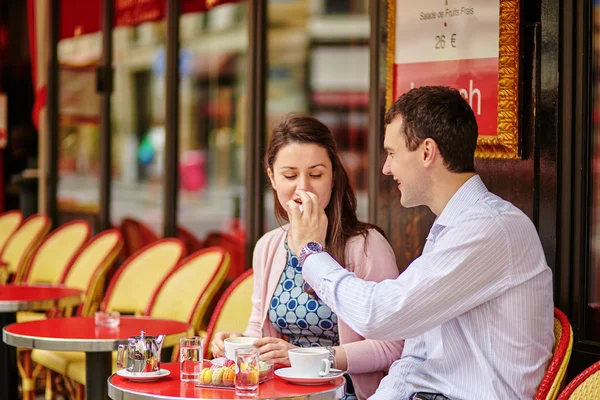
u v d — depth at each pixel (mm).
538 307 3055
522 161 4031
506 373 3025
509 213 3055
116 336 4320
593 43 3836
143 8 7539
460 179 3199
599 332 3859
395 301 3064
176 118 7039
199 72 6984
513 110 4012
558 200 3902
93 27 8195
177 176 7043
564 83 3891
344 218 3889
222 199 6746
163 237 7160
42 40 9031
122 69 7871
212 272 5164
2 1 10453
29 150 10523
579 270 3859
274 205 4004
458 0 4250
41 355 5711
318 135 3779
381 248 3822
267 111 6172
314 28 7441
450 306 3033
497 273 3018
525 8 4027
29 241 8141
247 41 6176
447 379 3152
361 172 6742
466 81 4227
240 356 3018
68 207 8680
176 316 5305
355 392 3686
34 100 10414
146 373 3320
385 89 4660
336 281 3227
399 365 3441
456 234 3049
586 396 2891
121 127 7879
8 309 5285
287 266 3885
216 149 6844
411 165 3211
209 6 6953
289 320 3801
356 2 7590
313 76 7535
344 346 3646
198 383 3221
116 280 6012
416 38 4449
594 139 3850
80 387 5559
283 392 3062
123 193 7871
